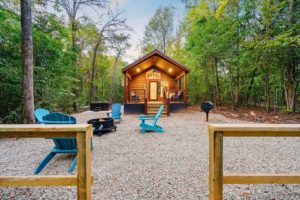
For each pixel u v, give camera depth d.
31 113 5.77
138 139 5.02
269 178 1.52
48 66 8.77
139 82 14.83
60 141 3.09
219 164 1.46
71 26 14.36
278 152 3.83
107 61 25.11
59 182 1.44
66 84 10.98
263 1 8.96
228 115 10.10
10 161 3.38
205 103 8.33
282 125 1.46
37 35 8.10
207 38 13.30
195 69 16.53
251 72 12.43
